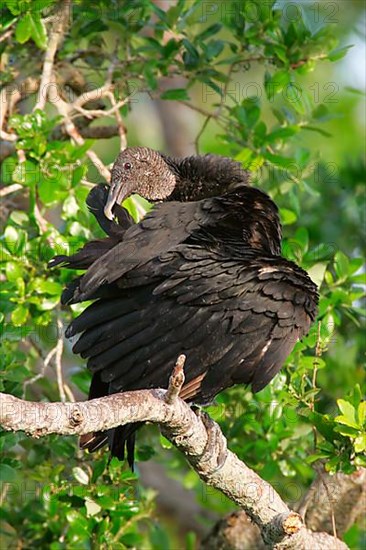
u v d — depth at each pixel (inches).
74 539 409.4
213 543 454.6
